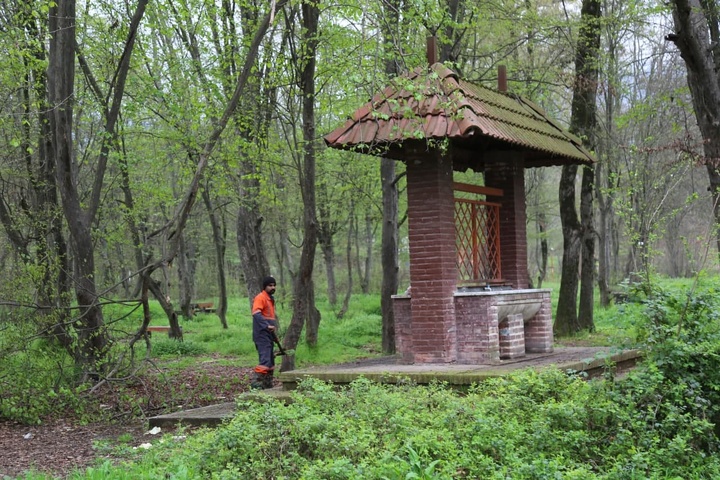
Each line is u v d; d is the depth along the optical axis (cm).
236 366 1864
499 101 1227
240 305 3934
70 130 1489
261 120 1841
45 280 1435
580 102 2127
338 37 1581
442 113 1067
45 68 1647
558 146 1251
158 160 2052
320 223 3144
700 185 2791
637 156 1722
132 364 1375
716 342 812
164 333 2667
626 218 991
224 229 3222
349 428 760
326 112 1952
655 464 714
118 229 2136
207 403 1346
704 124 1376
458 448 735
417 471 655
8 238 1798
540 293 1213
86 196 2092
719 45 1436
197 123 1767
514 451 728
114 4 1684
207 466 746
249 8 1706
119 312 1830
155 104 1892
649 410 775
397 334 1158
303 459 716
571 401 789
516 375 859
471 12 2017
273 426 773
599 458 746
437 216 1089
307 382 904
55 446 1067
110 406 1355
